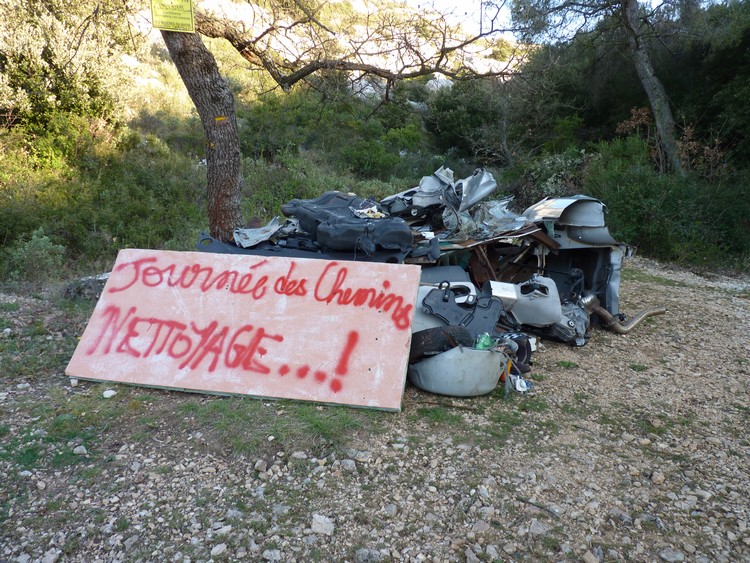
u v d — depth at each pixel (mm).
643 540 3207
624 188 14320
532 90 9977
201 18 7262
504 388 4914
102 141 11945
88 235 9141
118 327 4863
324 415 4160
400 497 3432
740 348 6691
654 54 19578
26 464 3592
